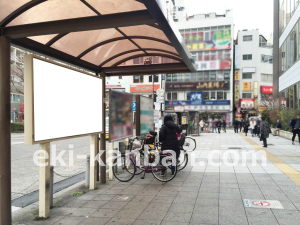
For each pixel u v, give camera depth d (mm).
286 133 19594
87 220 4121
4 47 3658
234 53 48562
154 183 6434
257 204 4637
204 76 47875
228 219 3988
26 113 3764
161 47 6219
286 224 3754
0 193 3582
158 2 2982
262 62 51344
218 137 22000
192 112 24203
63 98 4578
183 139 9703
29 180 7176
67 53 5805
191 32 48344
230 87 46906
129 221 4035
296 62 21109
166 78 49375
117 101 6414
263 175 6938
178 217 4137
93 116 5715
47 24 3678
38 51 4688
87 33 5188
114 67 6902
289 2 23984
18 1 3564
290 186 5801
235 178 6672
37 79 3889
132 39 5773
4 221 3586
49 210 4371
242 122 30688
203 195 5273
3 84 3584
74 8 4180
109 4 4004
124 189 5910
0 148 3562
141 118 8008
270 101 42469
